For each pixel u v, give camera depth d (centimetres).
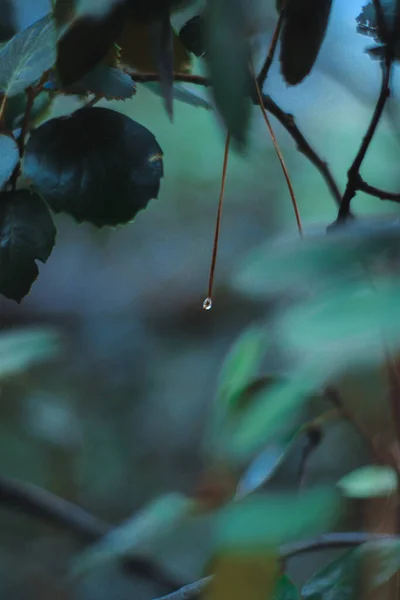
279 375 49
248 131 41
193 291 290
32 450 152
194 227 285
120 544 51
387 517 52
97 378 276
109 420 266
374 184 86
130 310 293
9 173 49
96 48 47
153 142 51
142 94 193
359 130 154
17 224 51
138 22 46
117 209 51
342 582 50
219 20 41
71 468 165
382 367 43
